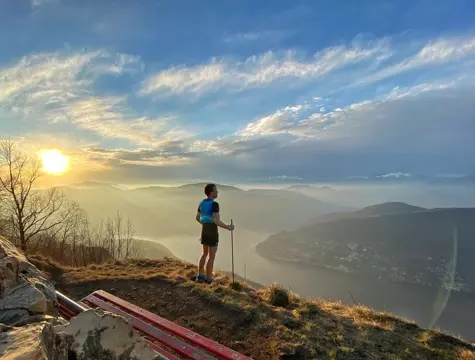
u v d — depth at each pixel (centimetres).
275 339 491
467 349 491
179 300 650
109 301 515
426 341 507
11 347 150
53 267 888
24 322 212
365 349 474
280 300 647
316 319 577
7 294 256
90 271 877
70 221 2022
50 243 1827
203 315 583
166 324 422
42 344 152
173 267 945
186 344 371
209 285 714
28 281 286
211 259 732
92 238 2089
